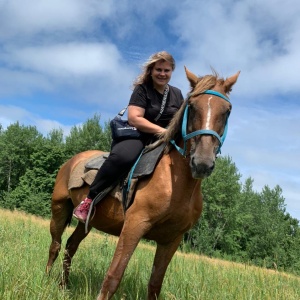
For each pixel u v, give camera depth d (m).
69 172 5.51
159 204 3.79
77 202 5.12
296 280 7.88
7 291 3.79
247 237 56.41
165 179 3.85
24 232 10.83
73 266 6.26
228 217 52.97
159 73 4.31
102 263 7.11
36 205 59.16
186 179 3.85
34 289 4.12
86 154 5.68
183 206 3.88
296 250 38.16
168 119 4.49
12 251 6.34
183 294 5.00
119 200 4.25
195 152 3.47
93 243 9.51
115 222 4.41
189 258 10.66
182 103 4.29
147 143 4.41
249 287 5.71
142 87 4.40
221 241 52.97
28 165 70.56
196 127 3.59
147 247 13.12
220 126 3.58
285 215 66.50
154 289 4.33
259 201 63.09
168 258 4.30
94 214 4.48
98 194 4.41
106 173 4.29
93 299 4.50
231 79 3.84
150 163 4.00
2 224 12.84
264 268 8.15
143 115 4.39
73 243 5.72
